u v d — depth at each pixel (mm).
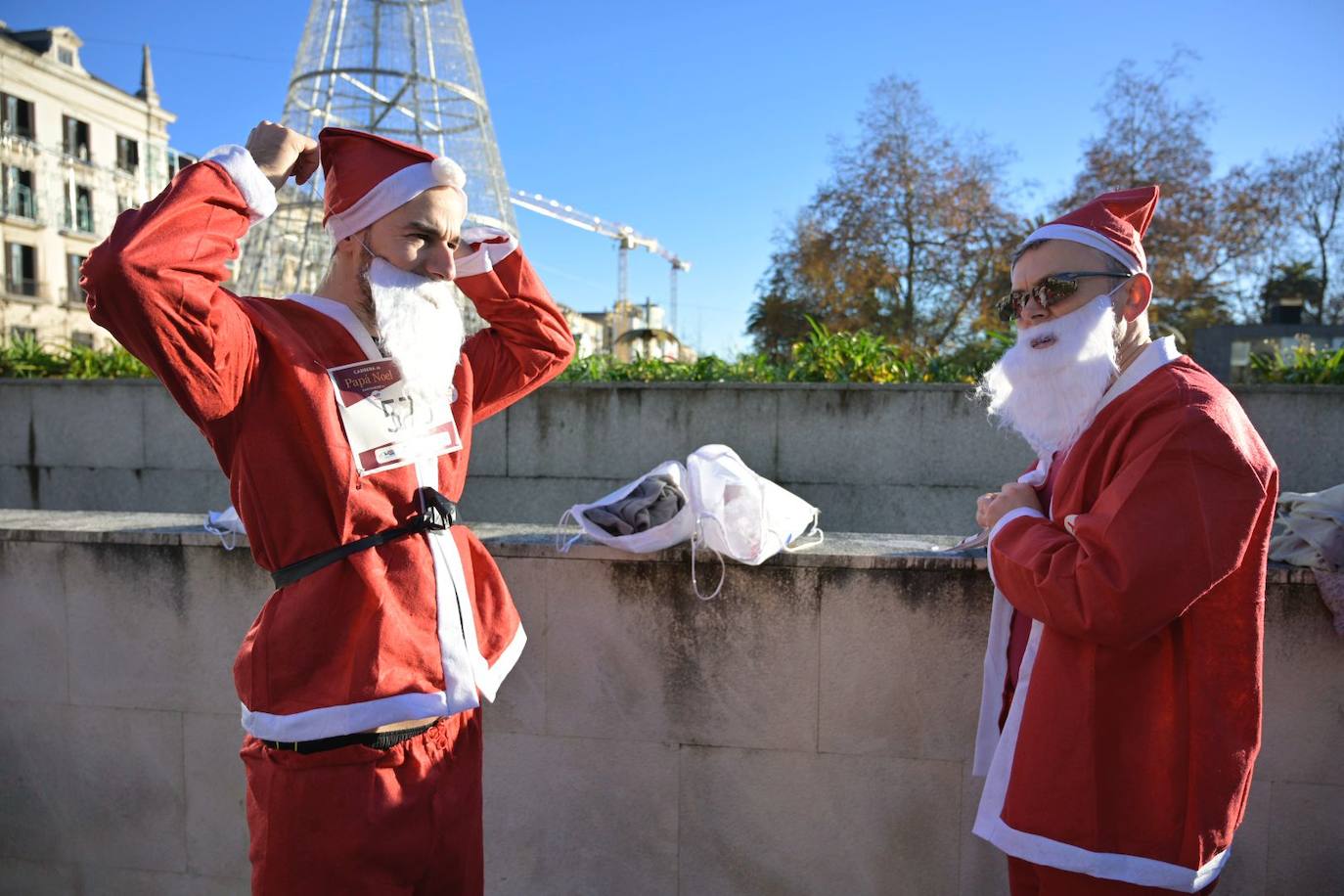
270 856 1462
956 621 2230
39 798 2666
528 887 2479
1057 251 1603
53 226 35844
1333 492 2059
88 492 6547
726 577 2318
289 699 1447
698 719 2363
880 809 2299
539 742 2441
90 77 37531
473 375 1941
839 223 21922
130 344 1347
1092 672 1479
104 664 2604
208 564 2523
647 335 10227
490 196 10664
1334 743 2074
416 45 10203
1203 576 1335
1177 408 1415
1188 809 1444
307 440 1485
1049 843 1485
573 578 2395
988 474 5445
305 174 1698
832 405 5613
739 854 2371
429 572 1560
